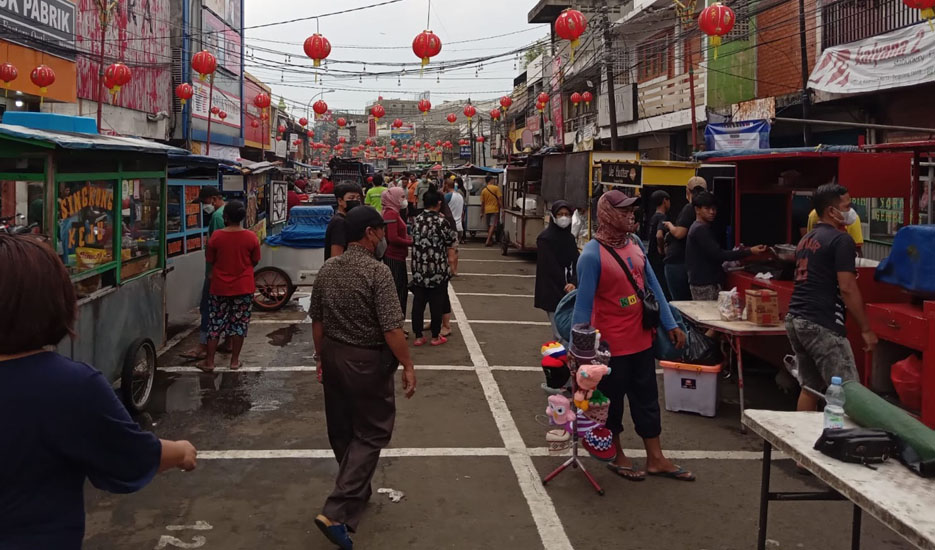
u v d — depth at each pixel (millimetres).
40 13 14648
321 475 4762
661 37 21031
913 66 11188
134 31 19703
